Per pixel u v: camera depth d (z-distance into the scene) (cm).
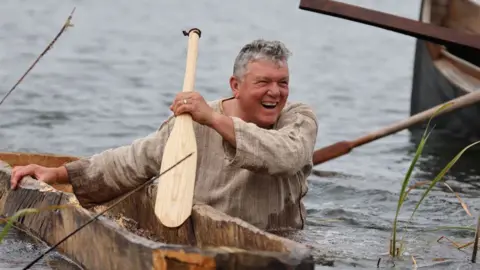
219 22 6259
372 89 3828
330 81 3984
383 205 1822
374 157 2469
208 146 1330
